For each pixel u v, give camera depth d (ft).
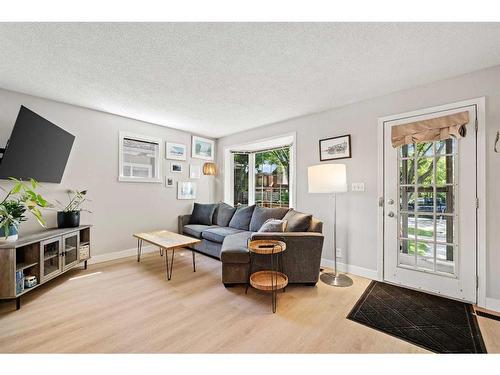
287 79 7.69
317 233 8.53
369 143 9.19
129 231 11.89
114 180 11.37
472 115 7.09
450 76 7.40
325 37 5.54
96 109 10.63
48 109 9.43
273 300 6.65
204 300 7.18
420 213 8.08
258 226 11.40
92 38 5.59
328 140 10.35
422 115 7.99
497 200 6.73
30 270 7.45
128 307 6.71
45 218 9.21
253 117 11.64
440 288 7.61
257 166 15.88
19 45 5.85
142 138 12.37
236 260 8.02
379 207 8.87
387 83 7.92
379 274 8.83
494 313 6.51
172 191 13.79
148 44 5.83
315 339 5.34
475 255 7.02
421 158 8.09
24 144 7.75
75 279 8.72
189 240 9.75
